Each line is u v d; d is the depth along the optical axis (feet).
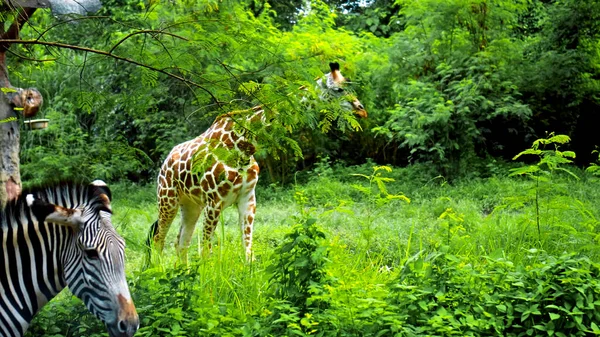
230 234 32.94
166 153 53.26
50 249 14.64
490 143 59.72
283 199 47.70
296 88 17.11
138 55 17.60
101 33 21.93
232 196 26.91
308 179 55.06
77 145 53.78
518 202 27.78
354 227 35.27
